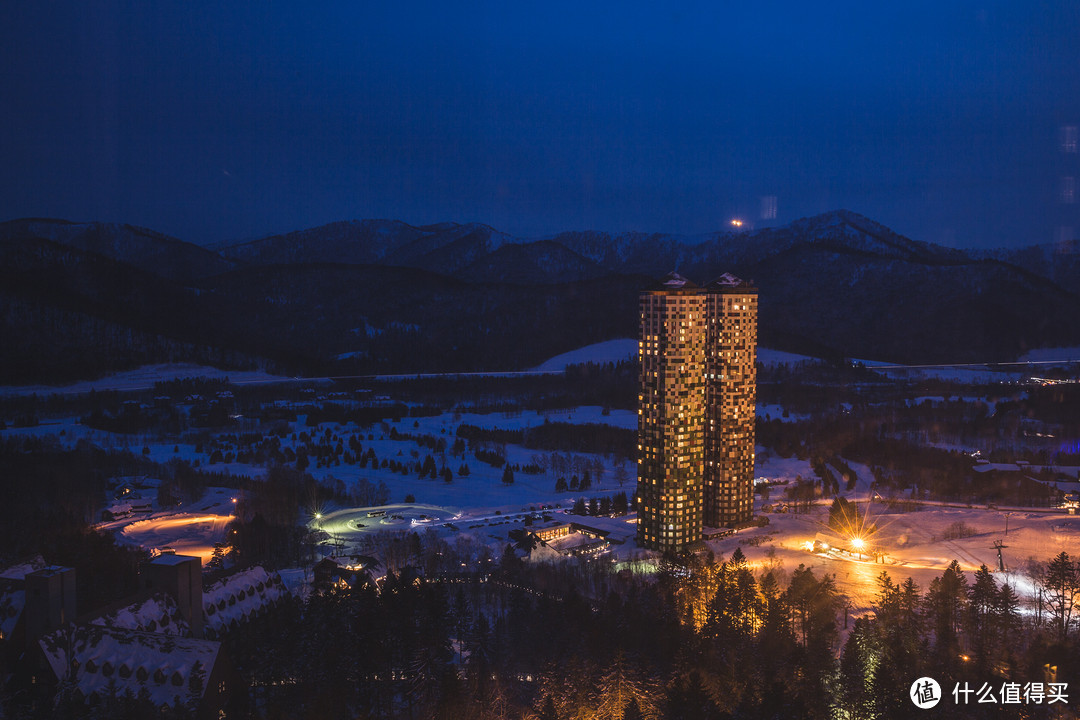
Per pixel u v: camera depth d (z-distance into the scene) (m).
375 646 155.62
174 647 143.00
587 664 153.00
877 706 144.25
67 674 137.75
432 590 184.75
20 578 157.75
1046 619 192.75
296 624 166.38
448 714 142.25
